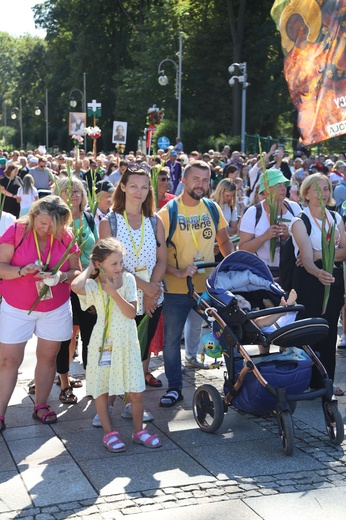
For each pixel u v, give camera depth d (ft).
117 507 14.44
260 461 16.72
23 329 18.67
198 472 16.11
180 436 18.39
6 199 51.29
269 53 146.10
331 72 28.09
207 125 126.21
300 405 20.71
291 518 14.02
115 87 194.70
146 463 16.63
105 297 17.35
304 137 29.12
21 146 268.41
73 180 20.97
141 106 158.40
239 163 66.59
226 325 18.25
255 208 22.25
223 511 14.28
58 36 223.92
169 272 20.72
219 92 149.79
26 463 16.65
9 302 18.60
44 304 18.63
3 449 17.48
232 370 18.31
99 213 24.22
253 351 24.99
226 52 147.43
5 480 15.75
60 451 17.37
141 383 17.60
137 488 15.30
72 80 201.46
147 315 19.88
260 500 14.74
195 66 150.71
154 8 159.94
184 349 26.99
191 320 23.79
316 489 15.26
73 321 21.88
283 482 15.58
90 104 87.61
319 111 28.53
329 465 16.51
